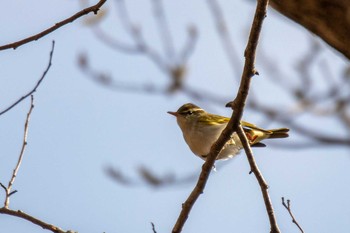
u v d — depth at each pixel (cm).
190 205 970
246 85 862
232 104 895
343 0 808
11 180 973
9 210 930
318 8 830
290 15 877
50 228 916
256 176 930
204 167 963
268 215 926
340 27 828
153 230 980
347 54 854
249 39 833
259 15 809
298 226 1009
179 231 977
